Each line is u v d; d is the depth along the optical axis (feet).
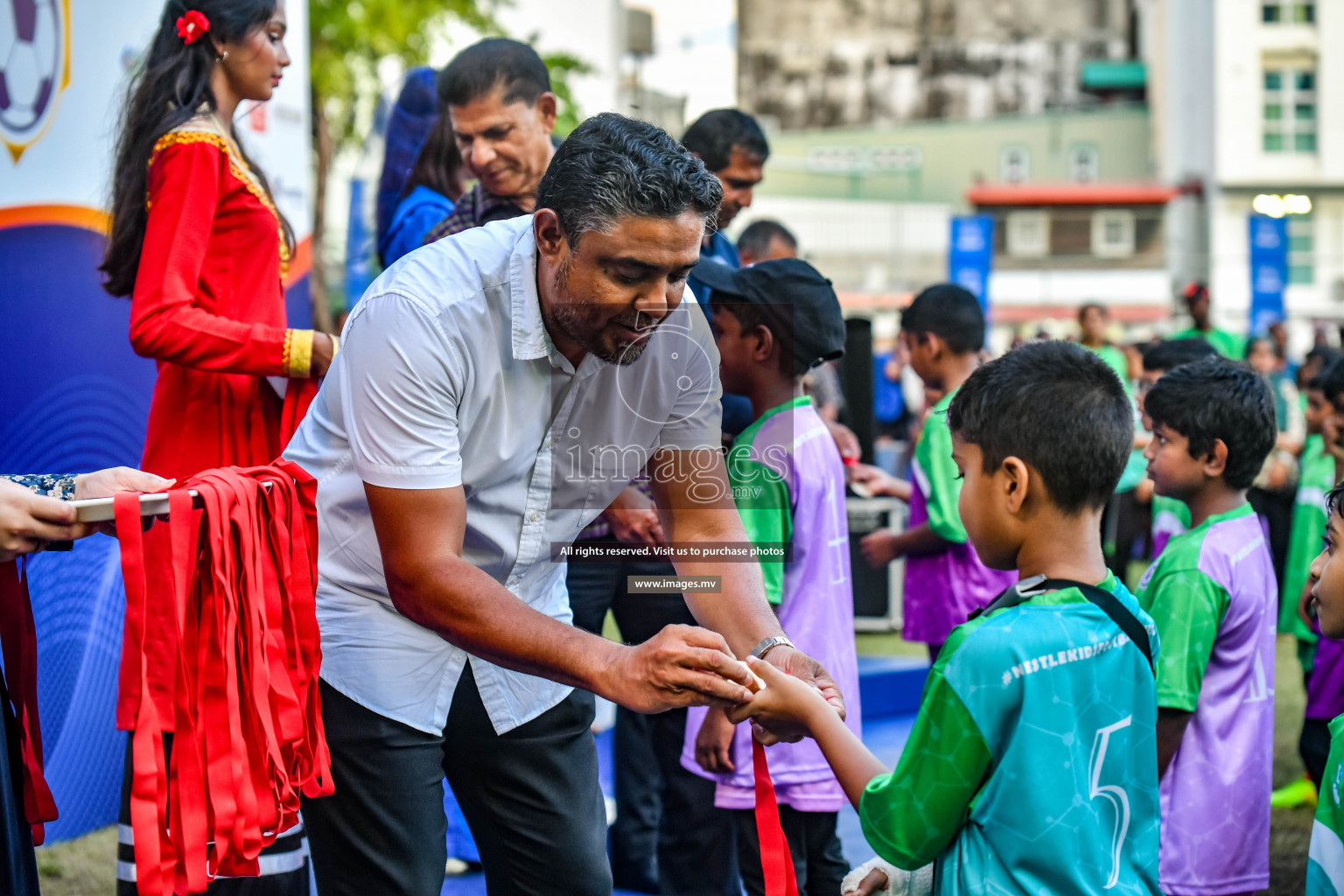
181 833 5.05
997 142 113.19
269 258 8.21
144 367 11.47
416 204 11.25
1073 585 5.45
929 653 12.62
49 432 10.46
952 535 11.80
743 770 7.86
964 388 5.73
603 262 5.42
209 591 5.22
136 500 4.99
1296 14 87.25
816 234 69.56
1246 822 8.24
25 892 5.24
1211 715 8.29
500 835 6.72
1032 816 5.14
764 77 146.92
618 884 10.66
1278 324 36.68
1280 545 18.85
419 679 6.31
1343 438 13.50
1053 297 85.71
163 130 7.75
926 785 5.30
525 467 6.31
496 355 5.91
